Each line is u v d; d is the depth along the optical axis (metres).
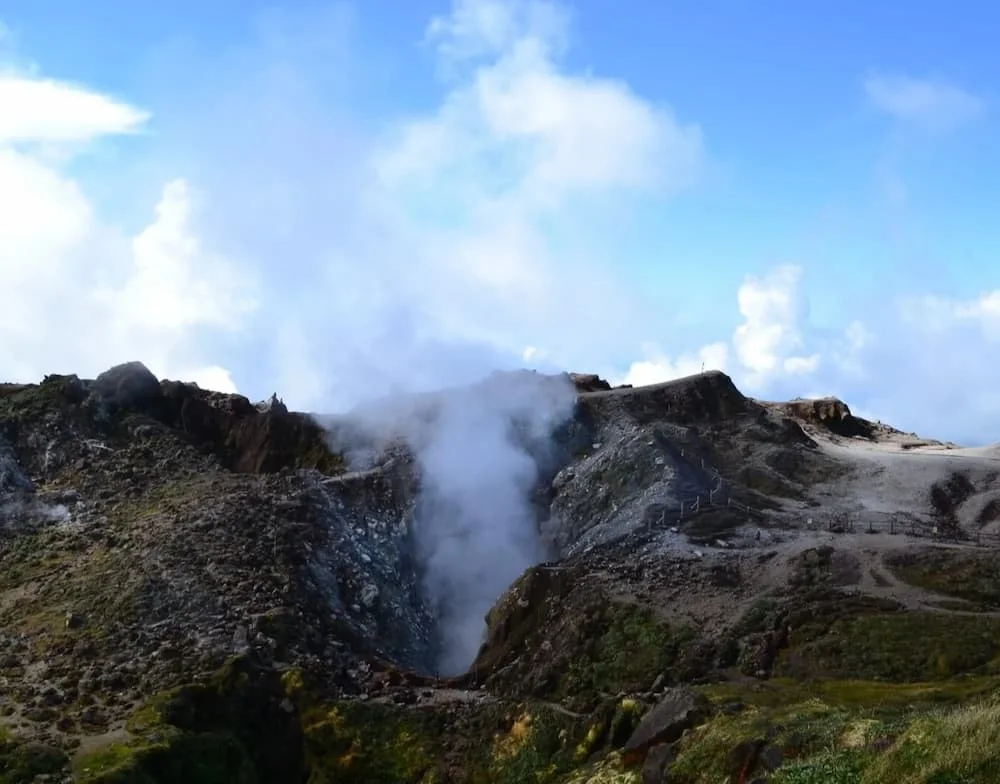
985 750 28.83
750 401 140.00
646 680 73.69
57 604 85.62
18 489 108.38
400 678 83.44
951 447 156.00
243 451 124.19
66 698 69.88
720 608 81.50
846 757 33.28
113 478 112.38
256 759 70.75
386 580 101.88
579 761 61.41
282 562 93.94
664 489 106.62
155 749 61.00
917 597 79.25
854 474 120.38
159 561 90.81
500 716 73.00
